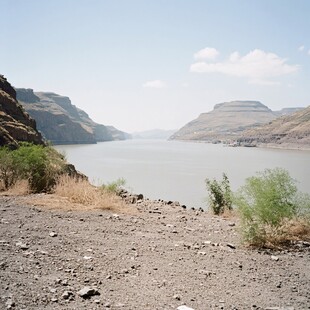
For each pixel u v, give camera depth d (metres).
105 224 8.88
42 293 4.46
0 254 5.81
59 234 7.52
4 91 86.00
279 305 4.61
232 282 5.38
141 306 4.33
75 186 12.75
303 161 129.50
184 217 10.73
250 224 7.85
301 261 6.68
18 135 64.00
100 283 5.01
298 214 8.98
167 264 6.07
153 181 59.91
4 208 9.95
